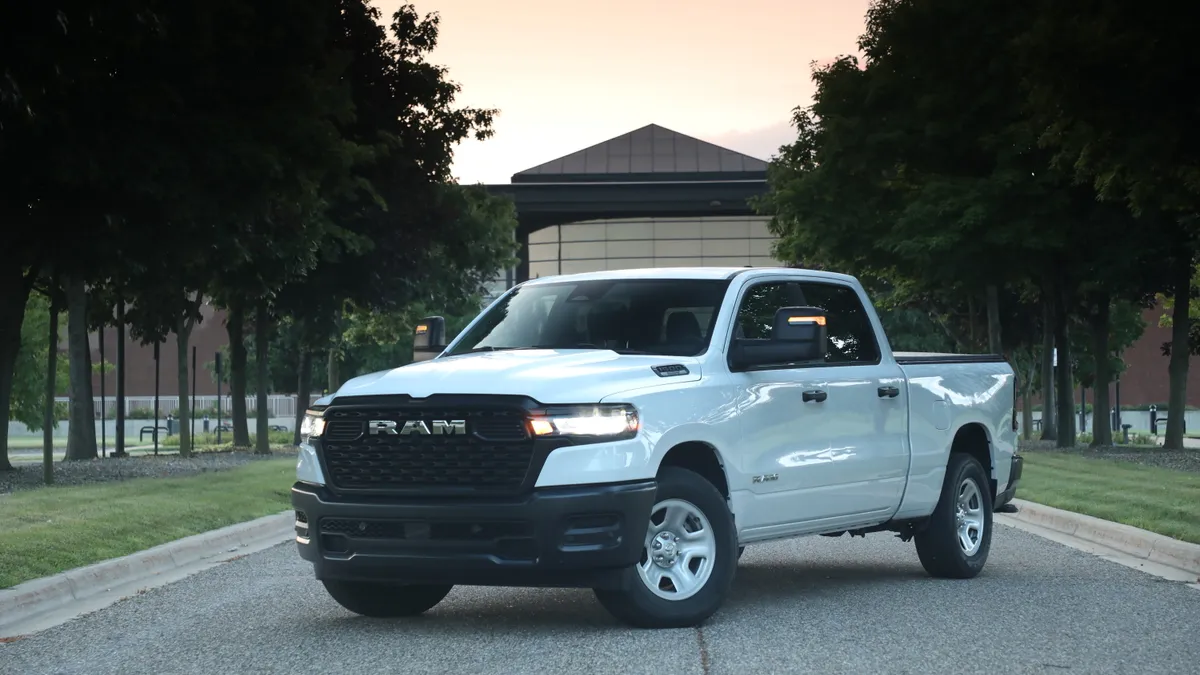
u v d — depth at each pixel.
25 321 52.28
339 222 32.62
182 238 21.08
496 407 7.82
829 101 32.38
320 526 8.20
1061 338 33.03
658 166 86.12
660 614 8.21
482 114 34.41
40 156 18.61
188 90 19.83
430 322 9.70
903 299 45.16
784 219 33.91
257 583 11.05
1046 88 20.98
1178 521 14.05
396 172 33.12
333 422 8.20
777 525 9.15
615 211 77.12
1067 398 33.31
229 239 21.64
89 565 11.32
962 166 31.53
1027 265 30.83
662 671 6.98
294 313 35.56
